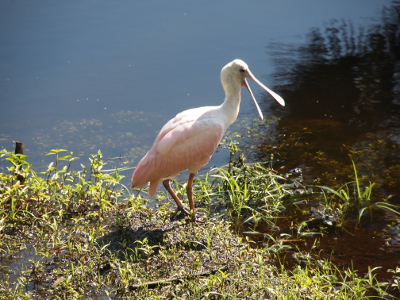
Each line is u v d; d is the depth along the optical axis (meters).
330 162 10.50
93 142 11.58
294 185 9.60
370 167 10.20
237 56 16.31
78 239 7.58
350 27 18.95
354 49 17.06
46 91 13.95
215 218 8.45
